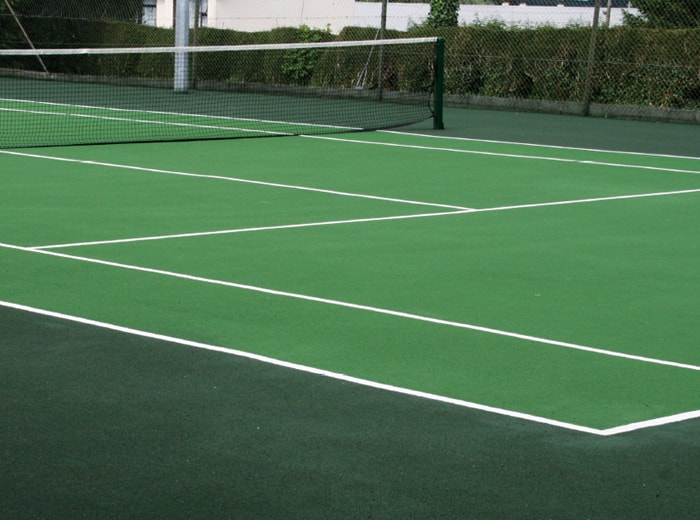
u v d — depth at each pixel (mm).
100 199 12422
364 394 6020
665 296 8602
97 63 32750
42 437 5270
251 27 38719
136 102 25688
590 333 7465
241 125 21156
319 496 4684
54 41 32812
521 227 11375
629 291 8734
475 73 26969
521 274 9211
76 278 8602
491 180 14766
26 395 5855
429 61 27141
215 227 10922
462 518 4512
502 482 4879
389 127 21344
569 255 10047
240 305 7895
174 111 23797
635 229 11445
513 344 7117
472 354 6863
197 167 15234
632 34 24812
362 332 7281
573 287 8805
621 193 13883
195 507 4559
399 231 10961
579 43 25406
